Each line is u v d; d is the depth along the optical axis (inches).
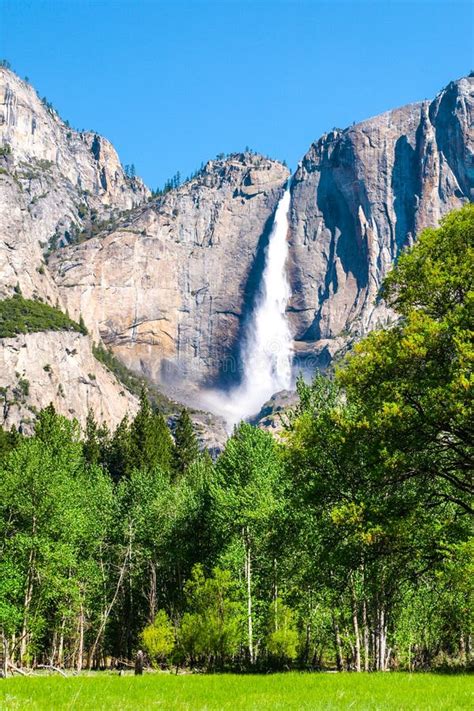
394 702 671.8
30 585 1828.2
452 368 979.3
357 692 759.1
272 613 1785.2
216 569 1784.0
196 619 1766.7
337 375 1106.7
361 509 1013.8
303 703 673.6
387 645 1596.9
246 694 762.8
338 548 1095.0
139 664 1187.9
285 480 1630.2
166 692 786.8
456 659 1839.3
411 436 1012.5
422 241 1124.5
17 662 1871.3
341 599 1412.4
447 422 981.8
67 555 1862.7
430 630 1641.2
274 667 1702.8
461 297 1067.3
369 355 1079.6
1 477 1935.3
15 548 1854.1
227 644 1727.4
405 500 1042.7
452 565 1063.6
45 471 1894.7
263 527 1726.1
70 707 629.9
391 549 1048.8
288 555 1567.4
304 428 1171.9
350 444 1058.7
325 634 1766.7
